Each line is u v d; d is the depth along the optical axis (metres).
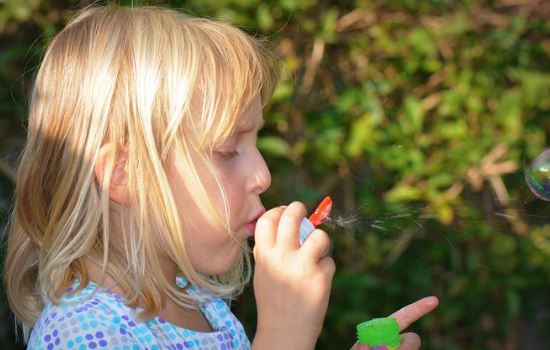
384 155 4.39
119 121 2.09
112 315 2.01
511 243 4.65
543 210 4.64
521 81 4.76
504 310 4.91
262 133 4.41
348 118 4.52
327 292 2.11
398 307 4.58
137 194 2.07
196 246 2.11
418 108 4.39
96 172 2.10
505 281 4.67
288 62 4.33
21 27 4.46
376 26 4.61
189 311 2.28
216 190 2.10
